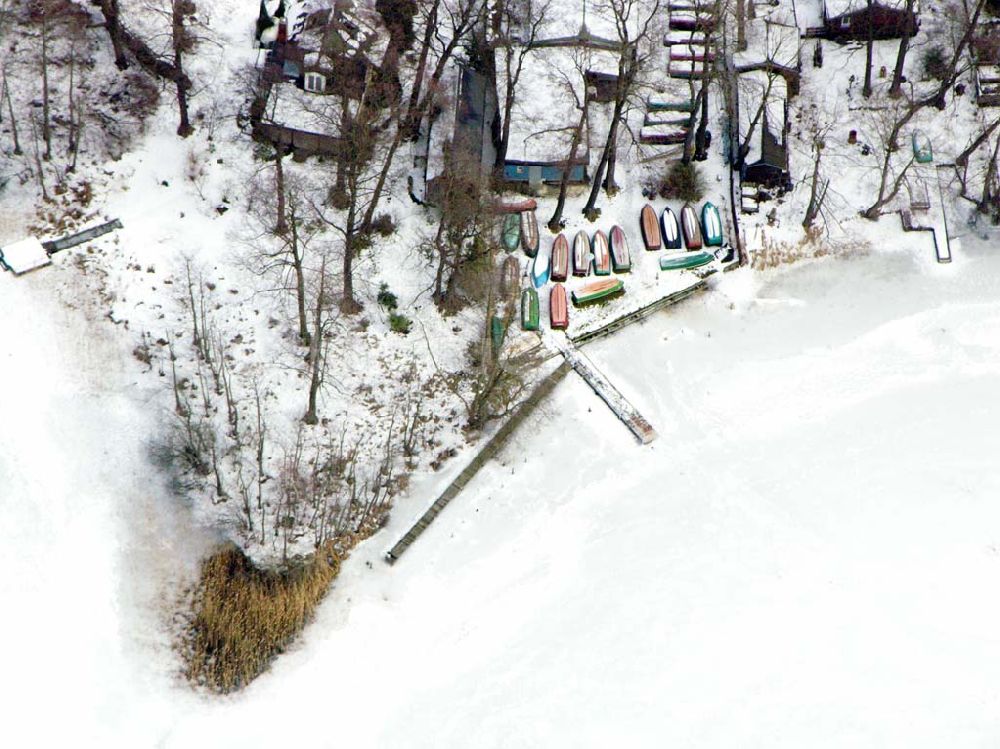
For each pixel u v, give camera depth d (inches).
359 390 3171.8
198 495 2999.5
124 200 3319.4
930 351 3368.6
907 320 3415.4
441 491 3068.4
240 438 3065.9
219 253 3277.6
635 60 3265.3
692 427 3206.2
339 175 3307.1
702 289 3430.1
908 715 2812.5
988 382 3314.5
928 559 3019.2
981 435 3218.5
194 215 3321.9
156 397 3085.6
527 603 2935.5
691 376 3292.3
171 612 2864.2
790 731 2787.9
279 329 3208.7
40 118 3378.4
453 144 3373.5
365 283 3292.3
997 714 2817.4
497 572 2970.0
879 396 3284.9
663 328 3373.5
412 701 2810.0
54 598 2822.3
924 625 2933.1
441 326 3280.0
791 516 3073.3
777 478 3132.4
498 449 3122.5
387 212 3383.4
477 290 3312.0
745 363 3321.9
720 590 2960.1
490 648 2876.5
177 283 3225.9
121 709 2736.2
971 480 3137.3
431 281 3326.8
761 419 3233.3
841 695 2832.2
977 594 2979.8
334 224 3292.3
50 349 3102.9
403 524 3021.7
